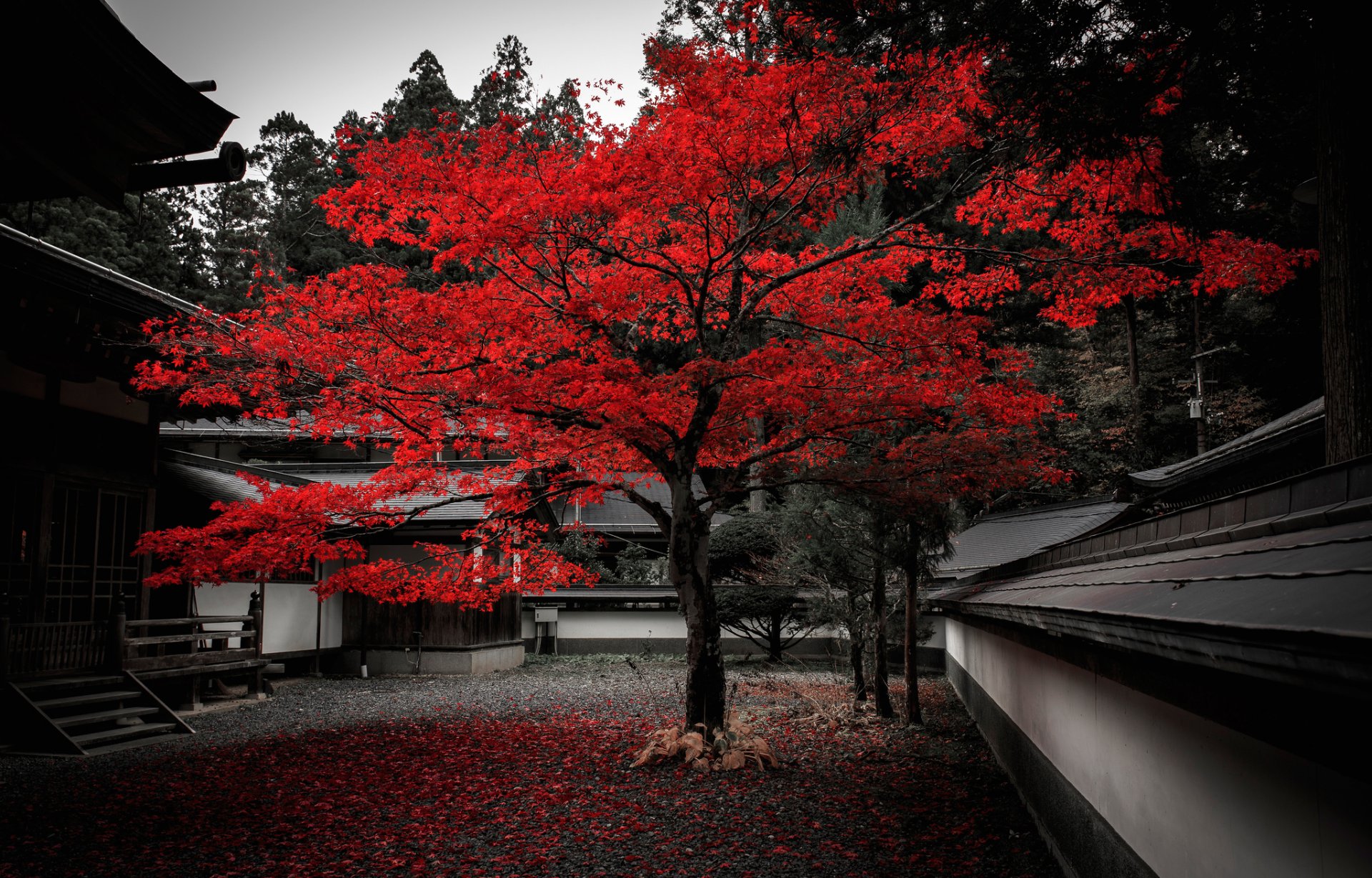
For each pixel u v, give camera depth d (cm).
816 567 1348
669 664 2105
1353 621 143
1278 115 716
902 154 798
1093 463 2519
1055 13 546
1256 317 2214
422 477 914
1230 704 262
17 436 1055
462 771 866
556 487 962
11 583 1043
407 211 763
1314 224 1537
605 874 561
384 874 561
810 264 877
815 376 833
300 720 1209
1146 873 373
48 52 424
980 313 2272
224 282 3138
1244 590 213
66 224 2483
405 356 789
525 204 678
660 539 2650
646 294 931
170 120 493
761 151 730
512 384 739
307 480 1770
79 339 1090
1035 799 660
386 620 1858
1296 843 240
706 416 892
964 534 2372
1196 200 805
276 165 3512
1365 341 421
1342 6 434
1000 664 897
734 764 858
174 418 1455
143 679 1155
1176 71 554
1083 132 575
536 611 2373
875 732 1133
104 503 1203
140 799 750
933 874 550
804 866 570
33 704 952
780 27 680
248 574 938
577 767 879
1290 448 853
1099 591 356
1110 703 434
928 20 616
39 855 594
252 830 657
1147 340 2725
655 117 715
